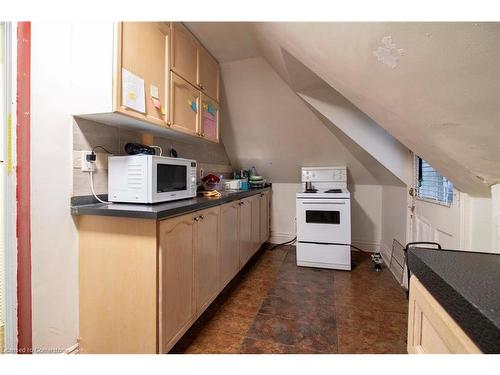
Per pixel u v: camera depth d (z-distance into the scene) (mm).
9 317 1097
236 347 1449
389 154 2258
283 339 1521
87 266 1313
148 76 1434
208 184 2633
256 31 1753
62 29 1231
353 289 2207
